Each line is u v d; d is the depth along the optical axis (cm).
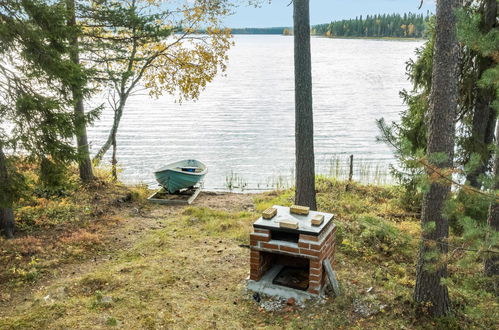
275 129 3406
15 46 825
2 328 541
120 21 1234
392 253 839
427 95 1066
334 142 2916
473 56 945
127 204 1243
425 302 607
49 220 992
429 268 506
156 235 948
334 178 1614
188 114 4184
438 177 476
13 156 862
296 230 620
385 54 15600
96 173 1436
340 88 6178
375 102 4900
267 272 692
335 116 3975
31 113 841
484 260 740
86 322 559
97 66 1379
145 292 651
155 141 2914
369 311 607
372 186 1539
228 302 630
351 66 10325
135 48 1396
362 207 1256
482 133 1005
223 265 759
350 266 768
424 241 557
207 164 2331
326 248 656
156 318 578
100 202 1183
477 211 852
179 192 1427
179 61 1541
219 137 3078
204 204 1327
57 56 859
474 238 471
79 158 927
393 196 1404
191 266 753
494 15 894
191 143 2864
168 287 671
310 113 1002
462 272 772
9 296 645
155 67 1566
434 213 593
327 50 18650
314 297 629
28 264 753
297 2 941
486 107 984
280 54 17762
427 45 1066
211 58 1556
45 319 565
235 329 560
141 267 744
